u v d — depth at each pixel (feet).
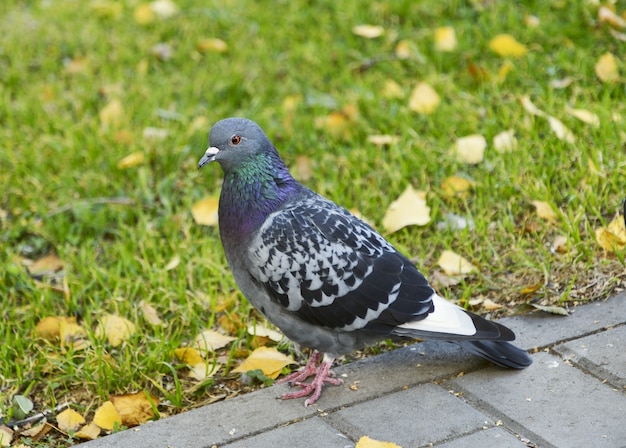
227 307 19.15
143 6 31.14
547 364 16.10
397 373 16.30
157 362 17.33
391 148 23.30
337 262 15.70
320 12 30.37
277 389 16.29
